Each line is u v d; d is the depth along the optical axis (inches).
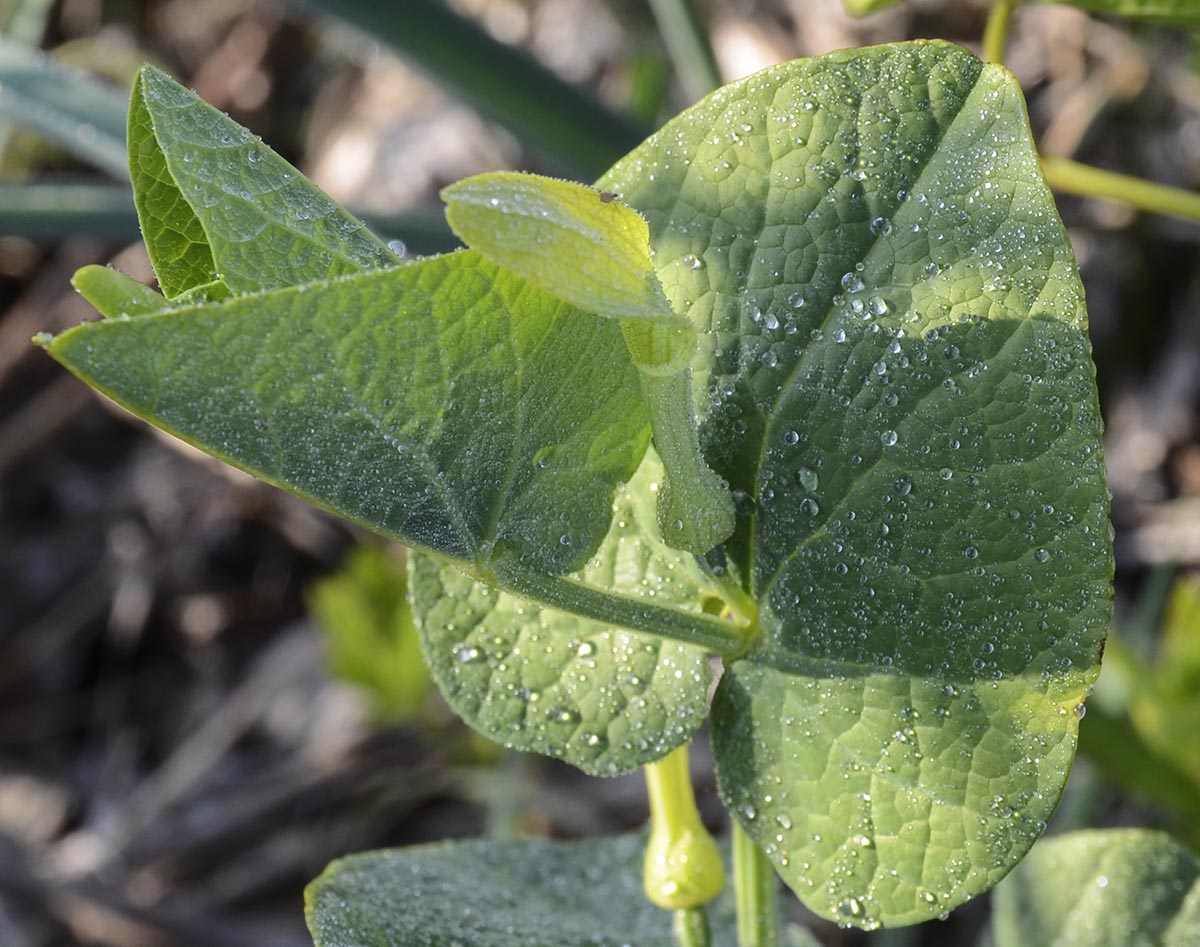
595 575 11.3
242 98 25.9
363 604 19.9
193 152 10.1
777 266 10.8
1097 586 10.5
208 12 26.7
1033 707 10.6
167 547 23.8
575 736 11.2
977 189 10.6
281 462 9.9
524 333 10.0
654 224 10.9
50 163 24.7
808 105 10.8
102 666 23.5
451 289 9.8
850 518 10.7
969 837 10.7
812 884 10.9
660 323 10.1
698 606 11.2
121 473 24.4
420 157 24.2
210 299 10.1
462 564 10.4
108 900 19.3
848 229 10.7
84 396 24.4
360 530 23.1
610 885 12.9
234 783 21.7
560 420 10.3
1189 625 16.2
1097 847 13.1
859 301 10.7
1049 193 10.5
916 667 10.7
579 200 9.9
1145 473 19.9
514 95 18.0
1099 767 15.4
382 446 10.0
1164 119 21.0
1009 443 10.5
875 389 10.7
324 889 11.5
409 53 17.9
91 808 22.1
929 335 10.6
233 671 23.1
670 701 11.1
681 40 18.3
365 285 9.6
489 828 19.8
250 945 19.4
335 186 24.6
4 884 19.2
